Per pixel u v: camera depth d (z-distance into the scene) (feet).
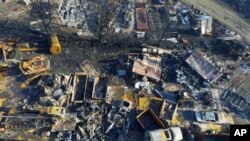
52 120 124.16
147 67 142.31
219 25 165.58
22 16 158.81
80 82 137.39
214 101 138.00
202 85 142.00
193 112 134.10
